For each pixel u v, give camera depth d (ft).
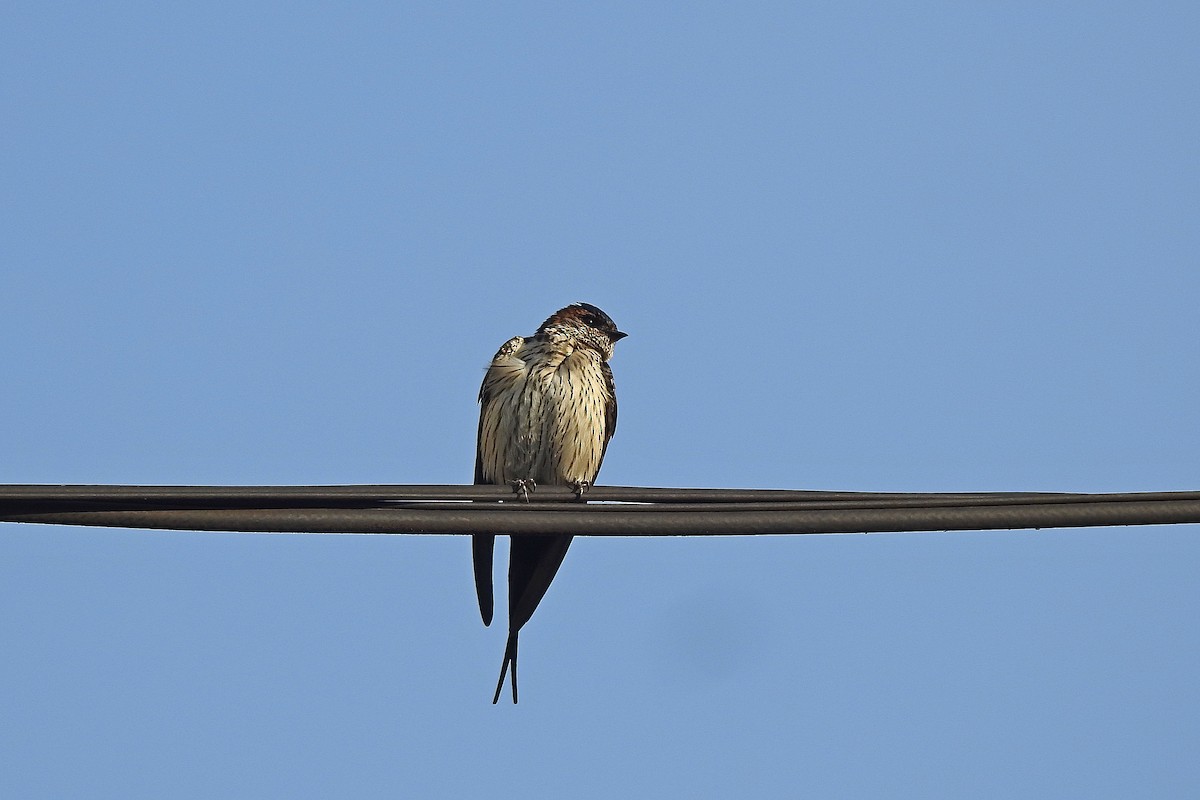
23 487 34.42
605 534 37.22
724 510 37.65
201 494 35.40
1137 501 37.99
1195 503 37.86
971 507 37.73
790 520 37.55
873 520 37.83
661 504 37.65
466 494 36.81
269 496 35.70
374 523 36.45
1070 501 37.99
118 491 34.94
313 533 36.24
